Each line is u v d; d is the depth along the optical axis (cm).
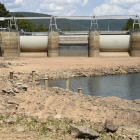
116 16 12088
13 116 2492
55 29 12188
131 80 6862
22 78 6097
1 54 12419
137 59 10681
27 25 19575
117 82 6531
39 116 2600
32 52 12212
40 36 11981
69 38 11906
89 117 2708
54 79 6919
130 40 11688
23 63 9081
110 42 11700
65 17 12188
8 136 1972
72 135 2027
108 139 2056
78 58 11144
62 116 2608
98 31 11769
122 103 3412
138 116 2841
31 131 2120
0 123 2250
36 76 6906
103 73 7844
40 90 3728
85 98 3516
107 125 2208
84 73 7638
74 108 2989
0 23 18512
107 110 2991
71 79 6975
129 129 2308
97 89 5616
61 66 8600
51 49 11781
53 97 3369
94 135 1994
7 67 7812
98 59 10719
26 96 3325
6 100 3011
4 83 3853
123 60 10369
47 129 2173
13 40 11894
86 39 11850
